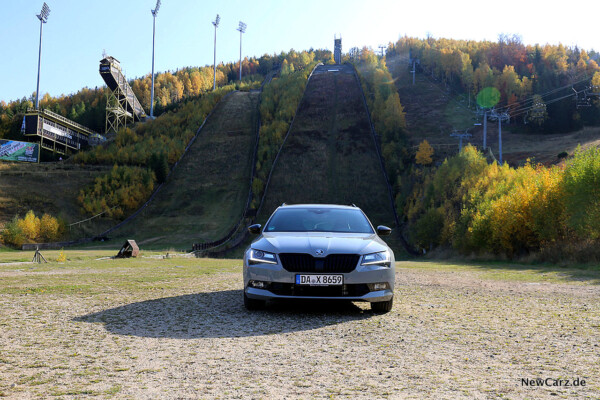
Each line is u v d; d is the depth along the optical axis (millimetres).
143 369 3182
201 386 2807
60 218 64062
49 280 9664
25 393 2633
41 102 185000
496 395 2676
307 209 7344
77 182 84000
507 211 28531
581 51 182375
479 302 6953
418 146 105750
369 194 81562
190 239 62656
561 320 5359
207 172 92750
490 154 76312
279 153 99250
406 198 73750
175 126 119438
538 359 3566
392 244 58875
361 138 106375
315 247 5648
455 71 180125
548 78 159000
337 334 4469
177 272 13211
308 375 3076
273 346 3941
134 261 20750
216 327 4758
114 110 122250
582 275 13680
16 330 4465
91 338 4160
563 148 98875
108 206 76438
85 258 26156
